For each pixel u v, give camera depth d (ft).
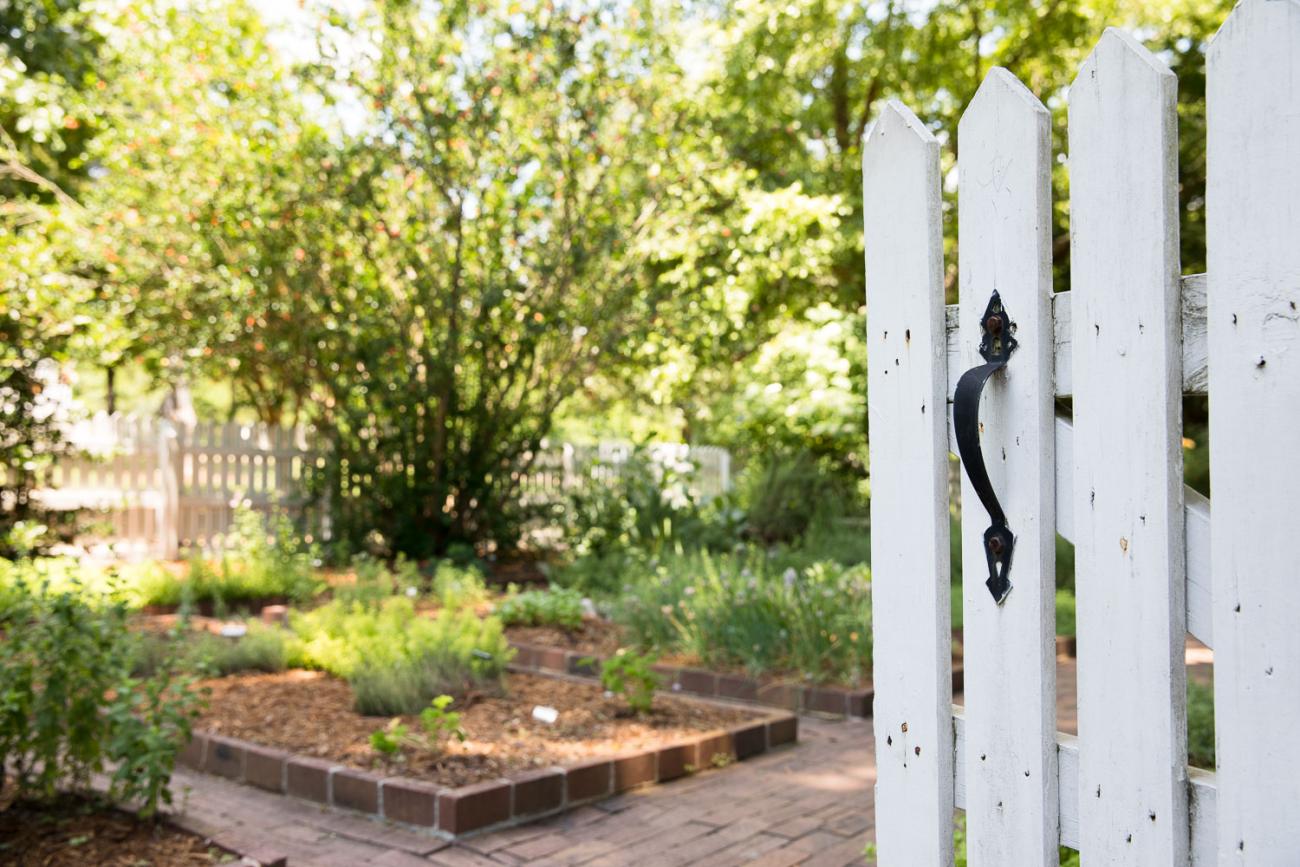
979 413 5.43
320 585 30.78
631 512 39.68
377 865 11.88
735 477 51.26
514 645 23.89
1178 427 4.63
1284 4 4.18
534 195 37.37
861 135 52.54
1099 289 4.88
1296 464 4.18
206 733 15.90
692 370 43.98
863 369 44.70
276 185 35.14
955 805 5.65
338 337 37.04
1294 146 4.17
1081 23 46.50
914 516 5.77
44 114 37.06
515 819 13.34
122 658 12.87
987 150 5.36
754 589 23.47
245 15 36.68
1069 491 5.08
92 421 37.17
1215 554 4.45
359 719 16.61
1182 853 4.61
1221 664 4.42
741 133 46.06
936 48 49.01
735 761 16.51
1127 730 4.80
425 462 38.14
